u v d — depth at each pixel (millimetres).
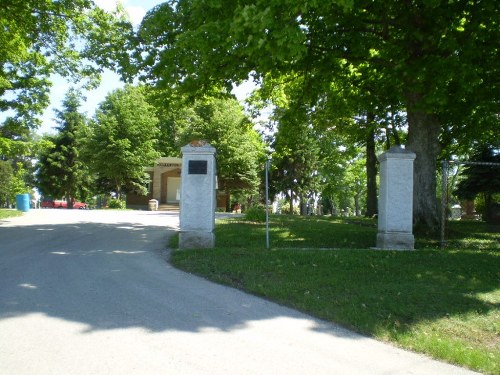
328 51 12891
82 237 12695
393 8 11688
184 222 10445
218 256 9172
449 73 10578
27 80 21422
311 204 53062
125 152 38906
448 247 11117
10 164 51312
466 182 23344
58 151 48312
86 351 4367
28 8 16188
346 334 5309
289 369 4215
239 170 39969
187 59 11703
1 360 4090
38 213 21547
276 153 30656
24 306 5695
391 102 17125
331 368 4305
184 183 10469
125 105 40469
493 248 11062
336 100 17859
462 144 22078
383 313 5941
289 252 9539
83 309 5660
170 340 4762
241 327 5328
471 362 4539
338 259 8930
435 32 11289
